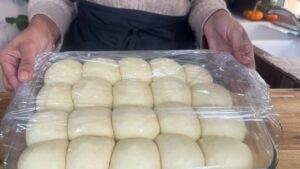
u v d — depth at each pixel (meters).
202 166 0.25
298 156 0.30
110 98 0.31
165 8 0.42
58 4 0.43
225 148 0.26
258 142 0.28
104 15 0.41
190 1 0.47
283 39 0.73
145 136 0.28
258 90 0.34
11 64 0.32
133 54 0.38
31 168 0.24
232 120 0.29
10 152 0.26
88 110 0.29
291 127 0.34
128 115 0.28
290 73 0.47
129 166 0.24
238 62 0.37
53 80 0.33
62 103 0.30
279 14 0.78
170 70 0.35
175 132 0.28
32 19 0.40
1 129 0.28
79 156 0.25
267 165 0.26
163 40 0.43
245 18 0.82
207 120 0.29
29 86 0.32
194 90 0.33
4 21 1.02
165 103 0.31
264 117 0.30
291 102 0.38
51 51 0.38
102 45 0.42
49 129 0.27
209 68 0.37
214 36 0.41
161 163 0.25
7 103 0.34
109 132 0.28
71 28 0.45
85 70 0.35
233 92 0.33
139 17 0.41
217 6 0.43
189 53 0.39
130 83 0.33
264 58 0.53
